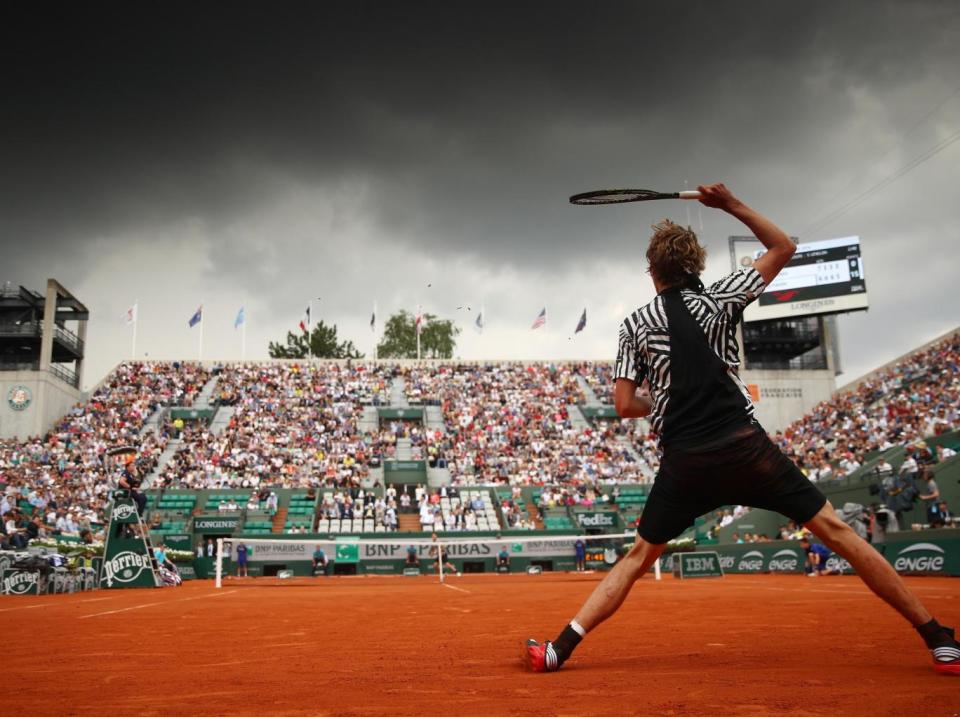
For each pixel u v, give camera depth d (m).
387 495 38.56
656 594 12.46
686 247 3.76
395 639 5.67
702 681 3.24
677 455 3.51
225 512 36.22
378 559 34.50
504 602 10.95
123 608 10.19
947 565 17.36
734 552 27.52
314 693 3.20
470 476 41.75
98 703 3.02
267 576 33.78
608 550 35.31
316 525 36.03
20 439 43.25
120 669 4.08
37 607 10.52
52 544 21.95
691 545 31.52
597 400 50.84
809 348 47.75
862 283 43.53
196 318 53.19
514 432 46.41
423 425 46.94
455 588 17.89
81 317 50.41
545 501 38.88
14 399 43.72
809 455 35.69
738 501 3.54
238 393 49.19
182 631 6.59
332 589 18.39
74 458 40.31
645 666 3.81
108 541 17.75
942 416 29.98
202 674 3.84
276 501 36.94
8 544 20.98
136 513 17.91
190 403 47.69
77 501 34.97
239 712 2.79
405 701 2.95
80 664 4.34
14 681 3.65
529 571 33.81
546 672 3.67
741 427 3.43
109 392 48.09
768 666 3.71
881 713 2.47
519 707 2.76
